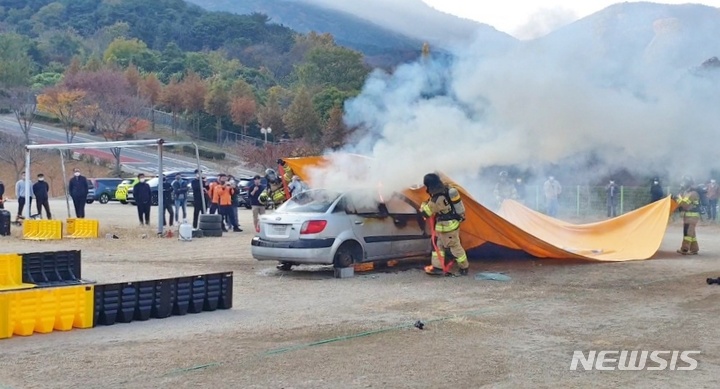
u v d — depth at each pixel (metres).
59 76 85.31
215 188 24.00
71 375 7.06
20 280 11.34
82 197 24.73
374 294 12.03
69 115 67.56
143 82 76.81
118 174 60.31
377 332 9.08
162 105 77.12
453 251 14.09
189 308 10.34
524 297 11.71
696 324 9.63
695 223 17.83
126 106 68.69
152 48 115.19
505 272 14.58
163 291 9.98
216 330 9.21
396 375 7.14
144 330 9.21
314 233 13.52
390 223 14.57
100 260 16.48
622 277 13.88
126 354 7.90
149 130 74.94
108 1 134.50
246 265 15.65
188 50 114.50
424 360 7.72
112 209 37.19
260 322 9.73
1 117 77.00
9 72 75.25
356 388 6.69
